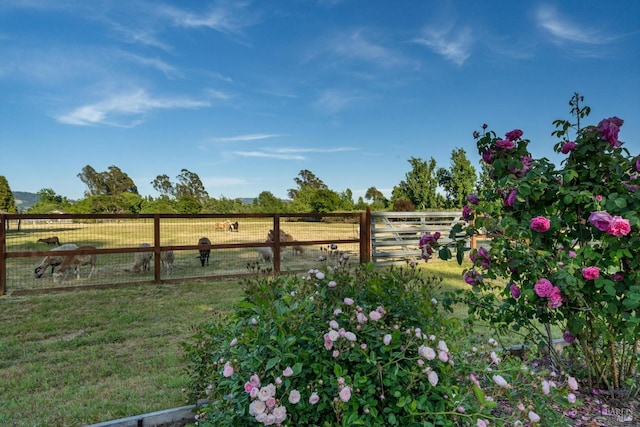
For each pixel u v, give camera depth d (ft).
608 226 6.63
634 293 6.50
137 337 13.21
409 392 5.18
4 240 20.11
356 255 31.68
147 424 6.86
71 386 9.32
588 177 7.74
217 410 5.41
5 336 13.46
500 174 8.45
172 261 27.86
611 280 6.95
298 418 5.02
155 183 196.13
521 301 7.61
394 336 5.13
